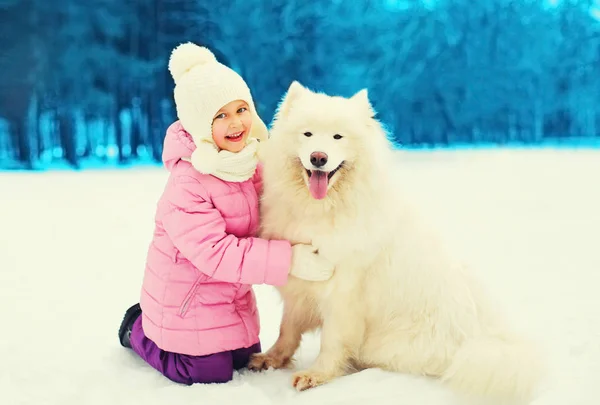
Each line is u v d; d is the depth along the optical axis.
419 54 18.00
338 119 2.74
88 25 15.29
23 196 10.12
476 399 2.64
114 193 10.55
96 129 16.20
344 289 2.87
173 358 2.89
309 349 3.49
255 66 17.14
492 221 7.84
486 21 18.20
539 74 18.77
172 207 2.76
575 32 18.59
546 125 19.33
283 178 2.85
